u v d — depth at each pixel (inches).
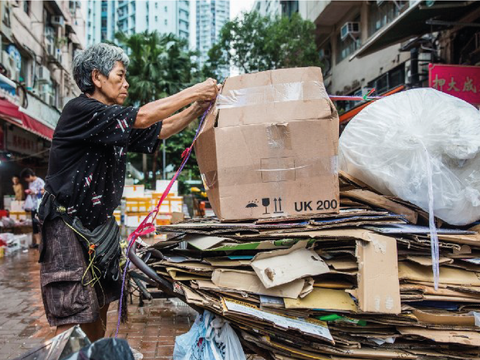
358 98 91.8
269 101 70.3
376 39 347.9
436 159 70.4
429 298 64.3
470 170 70.6
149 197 399.2
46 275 70.7
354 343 64.1
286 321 61.6
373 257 60.9
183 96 72.8
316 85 70.6
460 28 351.9
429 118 72.6
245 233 66.8
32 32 625.0
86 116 70.1
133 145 78.2
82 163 71.7
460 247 67.3
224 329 70.8
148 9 4195.4
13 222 354.6
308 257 64.6
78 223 71.9
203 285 67.3
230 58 809.5
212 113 73.1
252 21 784.9
